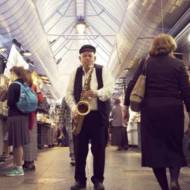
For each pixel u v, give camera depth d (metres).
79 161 3.92
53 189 3.95
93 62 3.91
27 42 8.85
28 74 5.25
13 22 7.19
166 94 3.16
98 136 3.84
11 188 4.01
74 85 3.96
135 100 3.20
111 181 4.50
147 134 3.17
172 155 3.11
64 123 6.70
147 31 8.12
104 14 12.80
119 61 12.52
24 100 5.04
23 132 5.10
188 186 4.04
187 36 7.39
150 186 4.09
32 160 5.82
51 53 13.57
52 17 12.56
